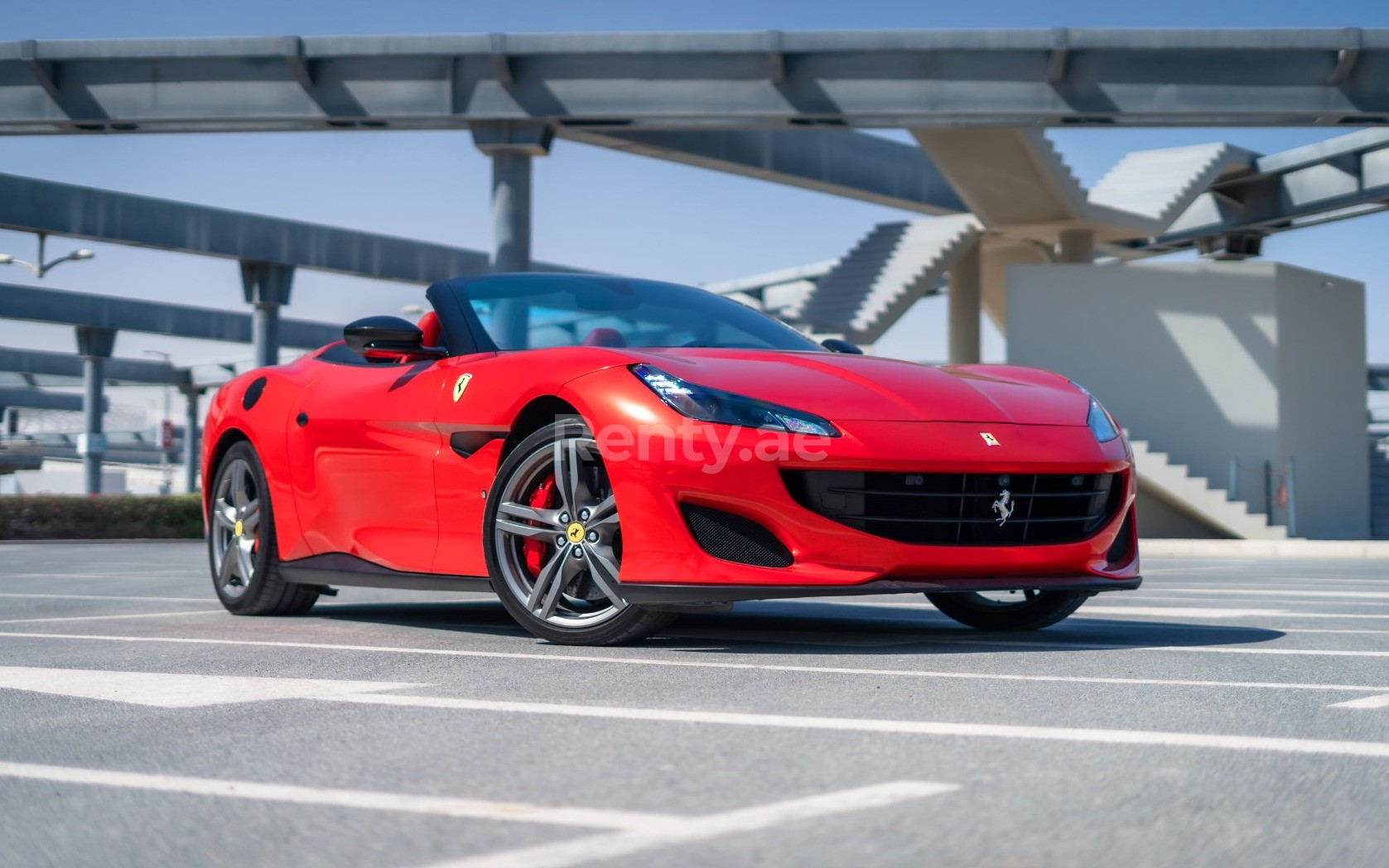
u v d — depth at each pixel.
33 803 1.51
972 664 2.65
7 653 2.93
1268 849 1.28
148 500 17.88
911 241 23.25
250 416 4.07
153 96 13.86
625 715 2.04
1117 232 20.69
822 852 1.25
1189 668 2.59
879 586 2.82
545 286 3.83
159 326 33.91
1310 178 21.39
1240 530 15.61
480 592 3.25
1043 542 3.04
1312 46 12.66
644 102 13.44
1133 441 16.77
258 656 2.84
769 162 19.52
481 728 1.93
